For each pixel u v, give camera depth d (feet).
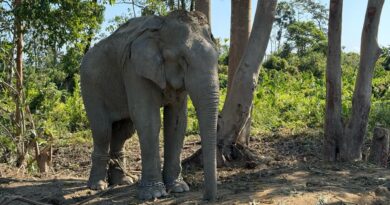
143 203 18.45
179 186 20.22
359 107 26.22
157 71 17.79
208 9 29.55
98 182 22.07
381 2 25.75
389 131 28.25
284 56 170.71
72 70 33.45
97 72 21.09
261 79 94.17
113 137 22.97
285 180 21.33
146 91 18.63
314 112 55.36
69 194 21.17
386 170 24.09
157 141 19.03
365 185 20.59
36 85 38.52
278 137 42.93
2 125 30.07
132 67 18.69
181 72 17.76
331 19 25.82
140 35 18.62
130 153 37.11
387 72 95.81
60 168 33.19
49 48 32.22
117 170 22.95
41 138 33.09
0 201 18.99
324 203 17.52
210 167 16.88
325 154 26.73
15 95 31.17
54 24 28.99
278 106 61.31
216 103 16.96
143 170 19.19
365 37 26.09
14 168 30.07
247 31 31.45
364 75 26.17
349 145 26.32
